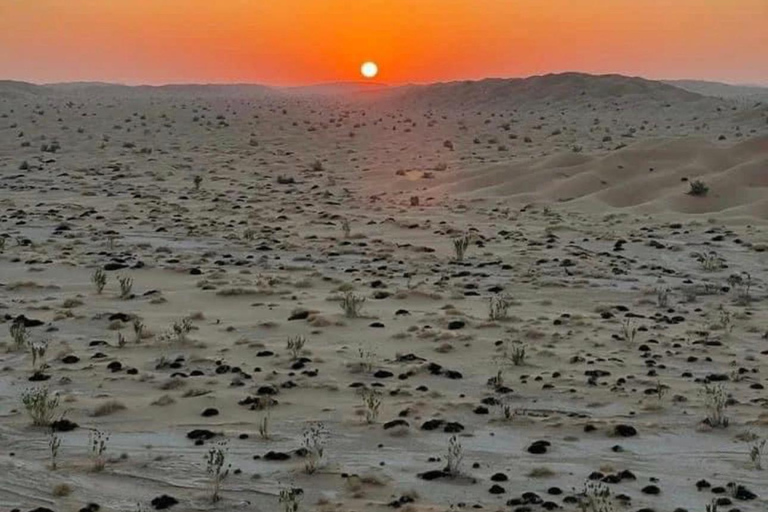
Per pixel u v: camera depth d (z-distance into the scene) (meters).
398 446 9.30
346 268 21.11
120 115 73.94
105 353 12.97
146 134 60.09
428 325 15.16
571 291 19.02
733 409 10.78
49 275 18.97
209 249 23.33
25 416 10.05
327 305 16.66
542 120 79.62
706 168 38.78
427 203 34.91
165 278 19.05
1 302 16.25
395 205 34.34
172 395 10.91
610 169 39.31
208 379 11.60
